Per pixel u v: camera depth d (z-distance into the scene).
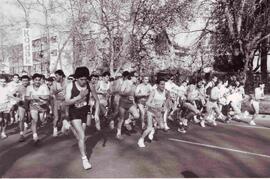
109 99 12.53
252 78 24.28
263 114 16.56
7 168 6.70
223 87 14.43
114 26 23.02
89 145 8.84
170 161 7.19
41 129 11.62
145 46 28.05
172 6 25.64
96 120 7.04
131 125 11.98
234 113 15.27
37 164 6.97
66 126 7.89
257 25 22.58
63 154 7.84
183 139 9.81
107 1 22.27
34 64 34.25
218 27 24.56
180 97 13.76
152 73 27.73
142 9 25.39
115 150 8.23
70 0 23.16
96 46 23.97
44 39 28.86
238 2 22.23
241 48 23.20
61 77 10.65
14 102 11.02
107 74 12.34
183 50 27.14
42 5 25.31
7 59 50.12
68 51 28.03
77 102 6.54
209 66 25.53
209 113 12.48
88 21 23.19
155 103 8.60
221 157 7.61
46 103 9.21
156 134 10.62
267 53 27.22
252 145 9.02
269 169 6.63
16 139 9.92
